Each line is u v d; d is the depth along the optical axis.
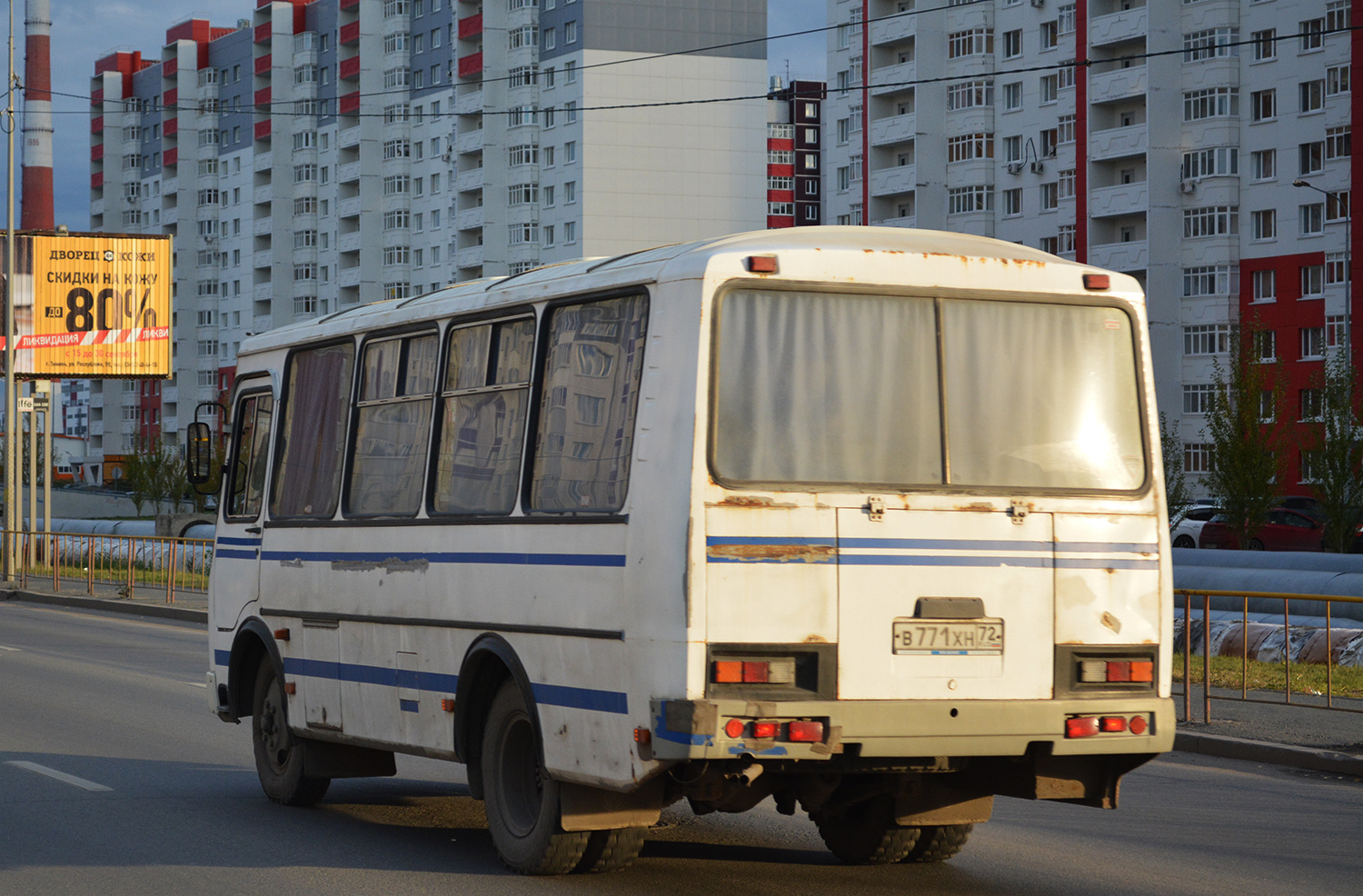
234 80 168.75
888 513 8.77
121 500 111.56
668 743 8.34
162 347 55.59
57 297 54.47
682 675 8.35
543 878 9.76
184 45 171.88
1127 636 9.23
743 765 8.58
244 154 167.12
